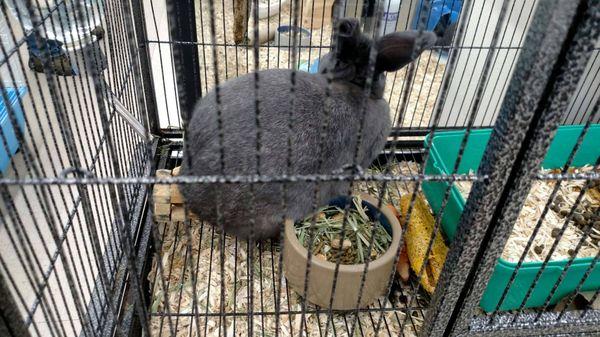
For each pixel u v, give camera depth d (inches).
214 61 27.2
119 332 40.9
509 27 85.0
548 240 67.0
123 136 72.8
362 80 54.8
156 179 30.5
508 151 32.3
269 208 54.8
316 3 133.8
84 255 67.5
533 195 73.9
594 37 28.0
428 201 71.2
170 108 99.3
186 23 76.4
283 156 51.5
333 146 53.8
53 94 30.9
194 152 55.1
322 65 61.2
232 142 52.1
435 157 68.3
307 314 61.3
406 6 108.4
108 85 64.3
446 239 68.2
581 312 48.8
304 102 52.4
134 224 64.4
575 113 88.1
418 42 29.5
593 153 81.1
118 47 71.1
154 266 66.6
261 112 51.9
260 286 60.7
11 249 67.9
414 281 65.4
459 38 27.3
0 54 78.3
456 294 41.4
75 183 30.4
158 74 110.4
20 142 32.0
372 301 60.6
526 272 56.3
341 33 49.6
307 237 64.6
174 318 59.9
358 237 64.1
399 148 89.1
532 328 47.2
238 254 68.4
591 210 71.7
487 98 92.4
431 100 115.4
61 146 85.3
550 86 30.0
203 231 71.6
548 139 32.0
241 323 59.7
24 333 33.6
